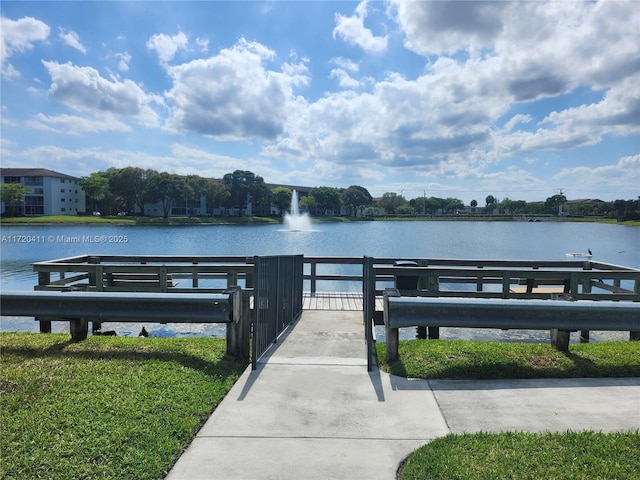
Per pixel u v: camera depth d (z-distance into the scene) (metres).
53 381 4.32
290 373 5.02
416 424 3.79
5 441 3.31
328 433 3.63
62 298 5.21
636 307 4.96
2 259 26.00
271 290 6.08
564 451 3.25
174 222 89.38
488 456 3.20
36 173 100.75
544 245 40.34
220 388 4.46
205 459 3.24
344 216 143.25
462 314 5.11
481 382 4.77
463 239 48.22
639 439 3.42
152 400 4.00
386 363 5.31
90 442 3.30
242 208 114.69
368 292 5.59
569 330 5.31
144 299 5.13
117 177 98.50
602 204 156.88
